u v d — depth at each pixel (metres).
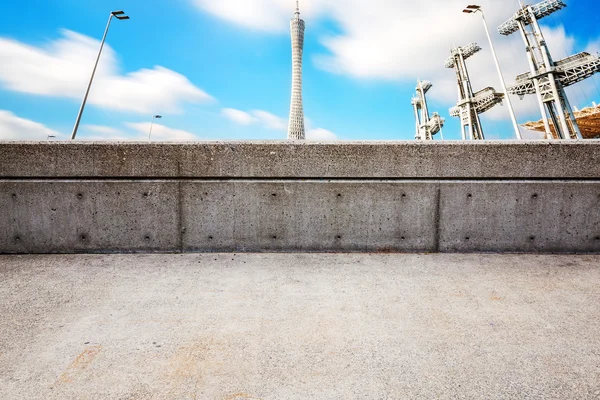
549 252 3.78
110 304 2.56
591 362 1.87
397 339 2.09
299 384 1.69
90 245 3.80
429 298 2.67
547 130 59.06
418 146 3.80
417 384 1.70
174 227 3.82
